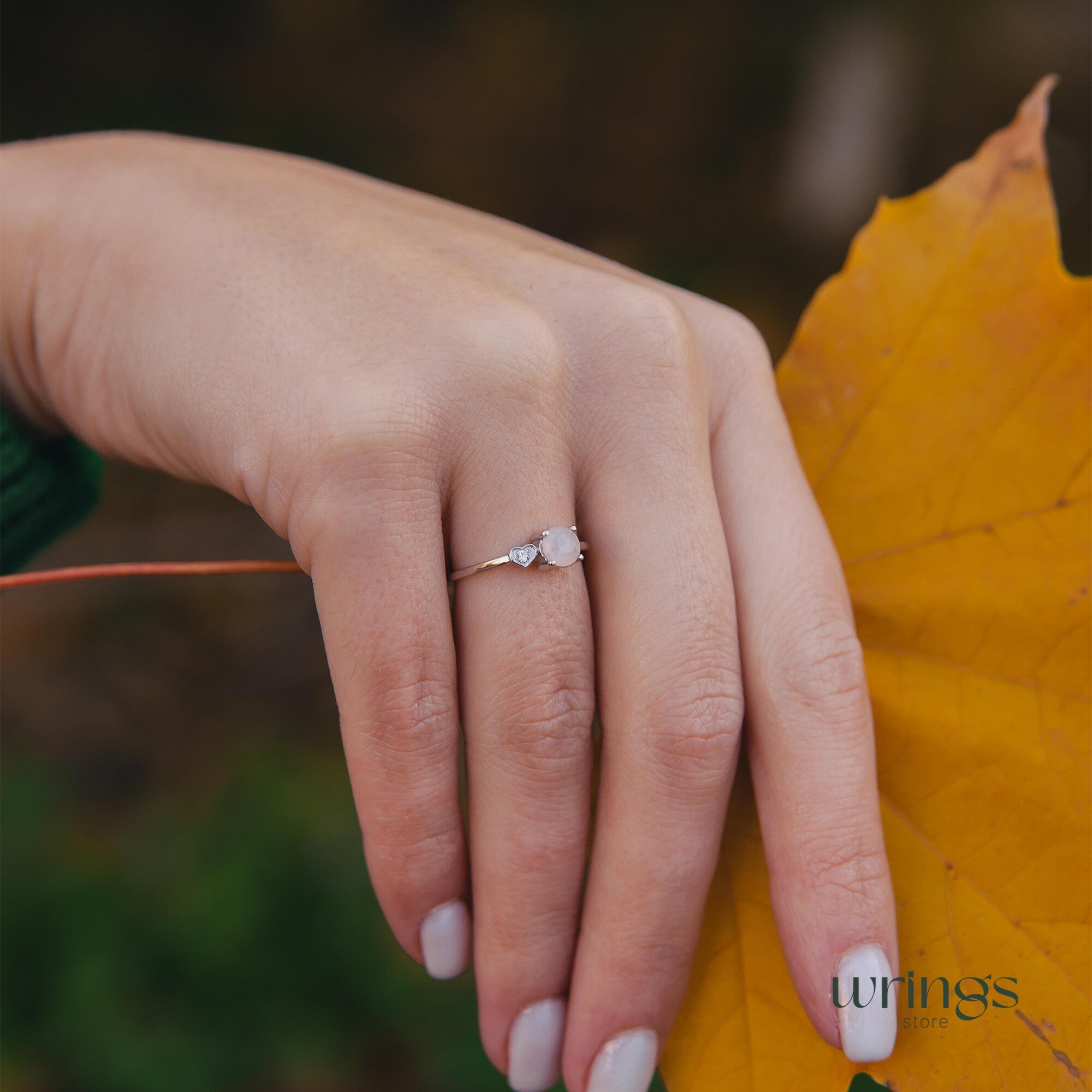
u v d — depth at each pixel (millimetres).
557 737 224
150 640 653
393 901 233
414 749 223
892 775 236
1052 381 238
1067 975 222
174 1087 449
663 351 227
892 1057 225
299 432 218
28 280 245
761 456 238
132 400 236
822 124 809
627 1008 229
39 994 469
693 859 227
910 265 245
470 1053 474
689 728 224
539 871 228
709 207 808
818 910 224
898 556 243
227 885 494
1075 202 826
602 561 227
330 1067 469
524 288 231
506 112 800
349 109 761
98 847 533
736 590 233
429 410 218
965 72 824
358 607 219
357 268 227
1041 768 230
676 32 818
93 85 700
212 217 235
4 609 646
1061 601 234
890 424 245
